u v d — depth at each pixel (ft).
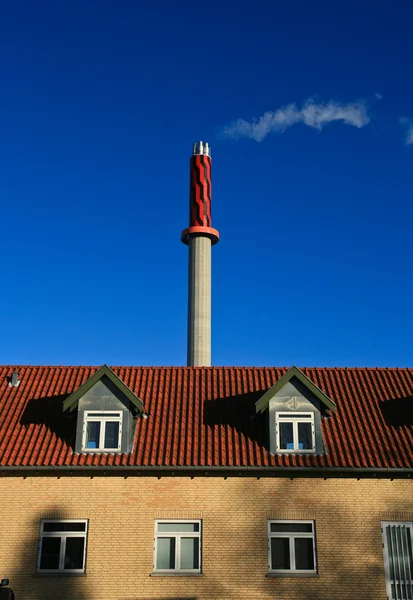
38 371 75.25
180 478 60.54
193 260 168.86
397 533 59.21
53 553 58.34
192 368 76.28
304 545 59.31
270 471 60.23
